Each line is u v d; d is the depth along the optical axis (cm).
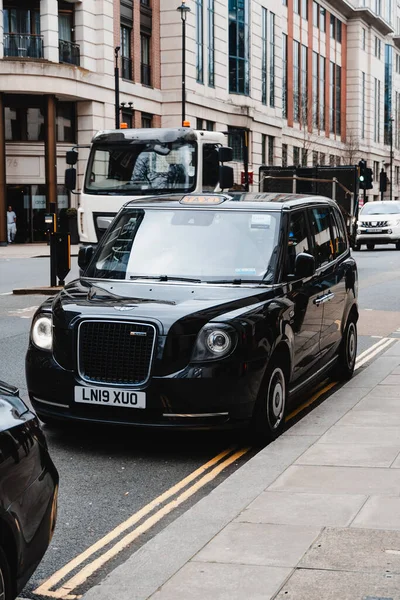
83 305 654
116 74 3666
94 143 1892
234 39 5109
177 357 618
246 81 5222
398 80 9919
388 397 802
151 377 619
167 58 4509
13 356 1045
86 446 678
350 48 8219
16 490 335
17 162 3941
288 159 6431
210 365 616
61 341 645
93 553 464
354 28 8181
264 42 5522
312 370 784
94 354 635
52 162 3828
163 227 764
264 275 711
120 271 736
